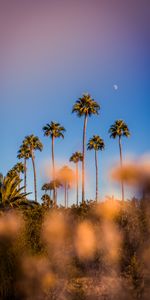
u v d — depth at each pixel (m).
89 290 8.72
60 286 8.96
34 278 9.12
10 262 9.11
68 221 11.35
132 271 9.02
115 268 9.84
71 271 9.69
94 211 11.91
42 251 9.76
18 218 10.55
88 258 10.33
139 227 10.86
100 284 9.05
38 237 10.27
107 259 10.05
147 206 11.14
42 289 9.01
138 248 10.38
